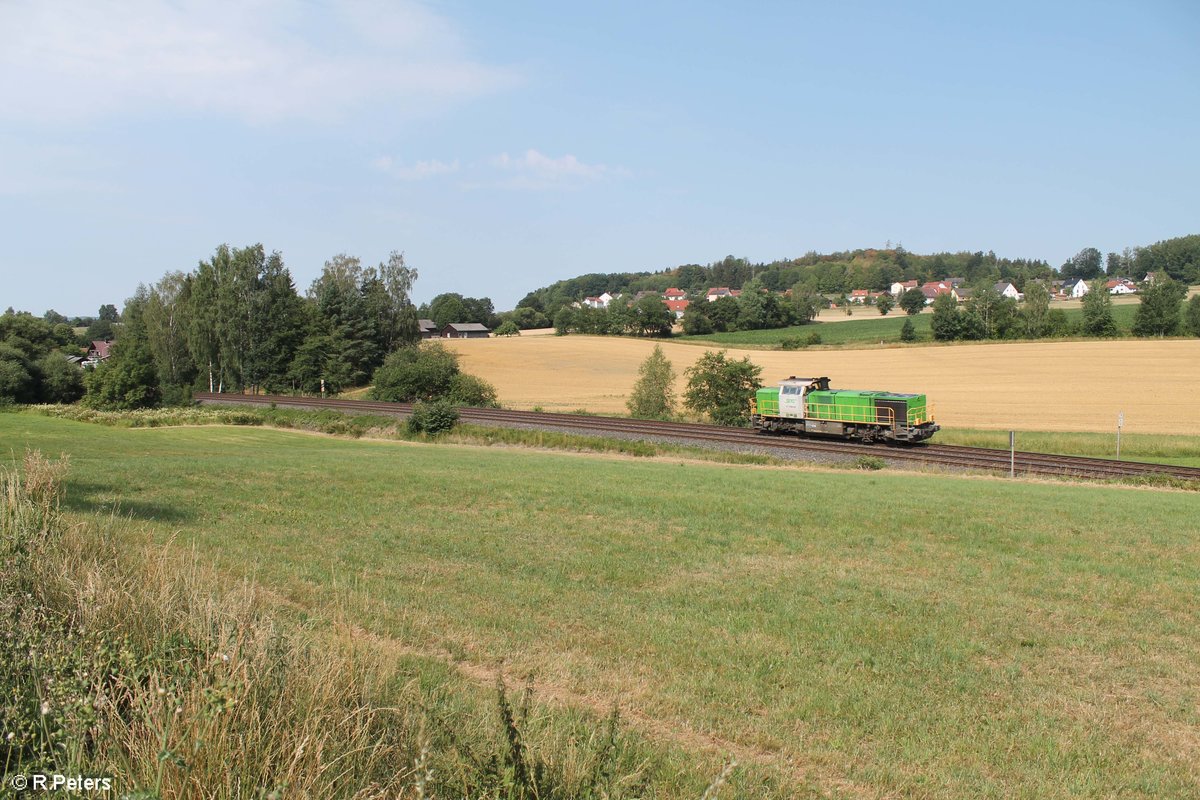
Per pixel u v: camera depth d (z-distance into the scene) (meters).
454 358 75.81
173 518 16.86
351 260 102.00
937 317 118.94
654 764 6.77
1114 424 57.75
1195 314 109.06
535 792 4.95
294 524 17.31
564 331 165.25
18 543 8.32
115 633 6.64
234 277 91.31
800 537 17.94
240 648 6.27
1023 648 11.15
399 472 26.47
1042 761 7.71
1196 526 20.11
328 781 5.02
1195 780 7.43
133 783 4.46
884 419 41.47
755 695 9.02
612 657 10.00
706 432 45.66
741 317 153.88
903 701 9.06
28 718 5.05
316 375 91.25
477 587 12.93
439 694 7.75
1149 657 10.90
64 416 55.28
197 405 69.12
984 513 21.19
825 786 7.00
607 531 18.03
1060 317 117.44
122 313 115.06
